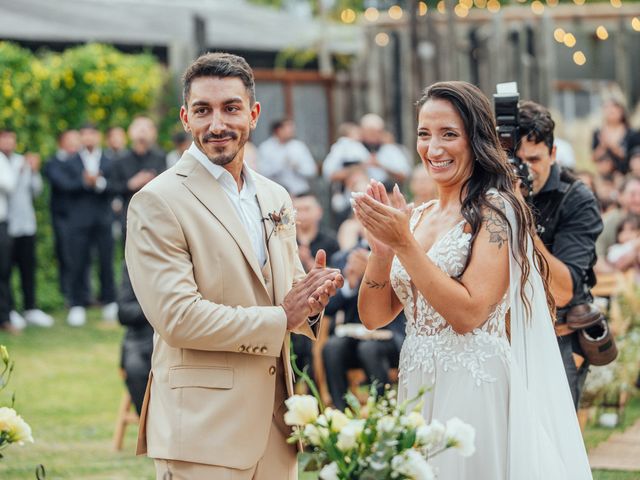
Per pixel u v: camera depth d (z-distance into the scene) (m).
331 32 16.88
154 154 11.91
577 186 4.77
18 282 12.70
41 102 12.95
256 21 17.92
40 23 14.91
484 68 13.60
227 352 3.64
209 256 3.64
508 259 3.70
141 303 3.62
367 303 4.01
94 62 13.28
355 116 15.04
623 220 8.85
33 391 8.73
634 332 7.56
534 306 3.82
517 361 3.76
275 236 3.83
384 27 14.45
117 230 13.23
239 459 3.60
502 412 3.71
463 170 3.79
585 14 13.93
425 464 3.07
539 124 4.66
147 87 13.75
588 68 15.12
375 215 3.52
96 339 11.07
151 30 15.84
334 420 3.17
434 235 3.85
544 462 3.72
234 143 3.69
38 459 6.66
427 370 3.77
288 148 13.14
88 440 7.21
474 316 3.63
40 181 12.36
